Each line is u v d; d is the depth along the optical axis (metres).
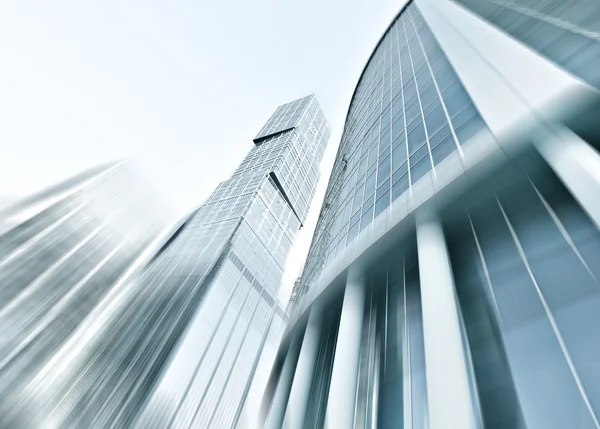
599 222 8.11
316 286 21.41
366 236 18.02
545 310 9.12
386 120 31.06
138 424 63.16
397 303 14.80
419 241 13.56
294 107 193.25
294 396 16.38
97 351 92.75
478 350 10.00
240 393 91.62
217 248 105.06
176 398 72.06
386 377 12.80
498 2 24.22
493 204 12.72
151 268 126.88
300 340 21.53
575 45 12.54
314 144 183.25
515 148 11.37
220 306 92.69
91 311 125.31
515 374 8.75
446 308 10.62
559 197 10.71
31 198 139.12
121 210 174.50
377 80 47.62
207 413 78.44
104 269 146.50
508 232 11.73
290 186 149.00
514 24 19.12
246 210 116.75
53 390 81.56
